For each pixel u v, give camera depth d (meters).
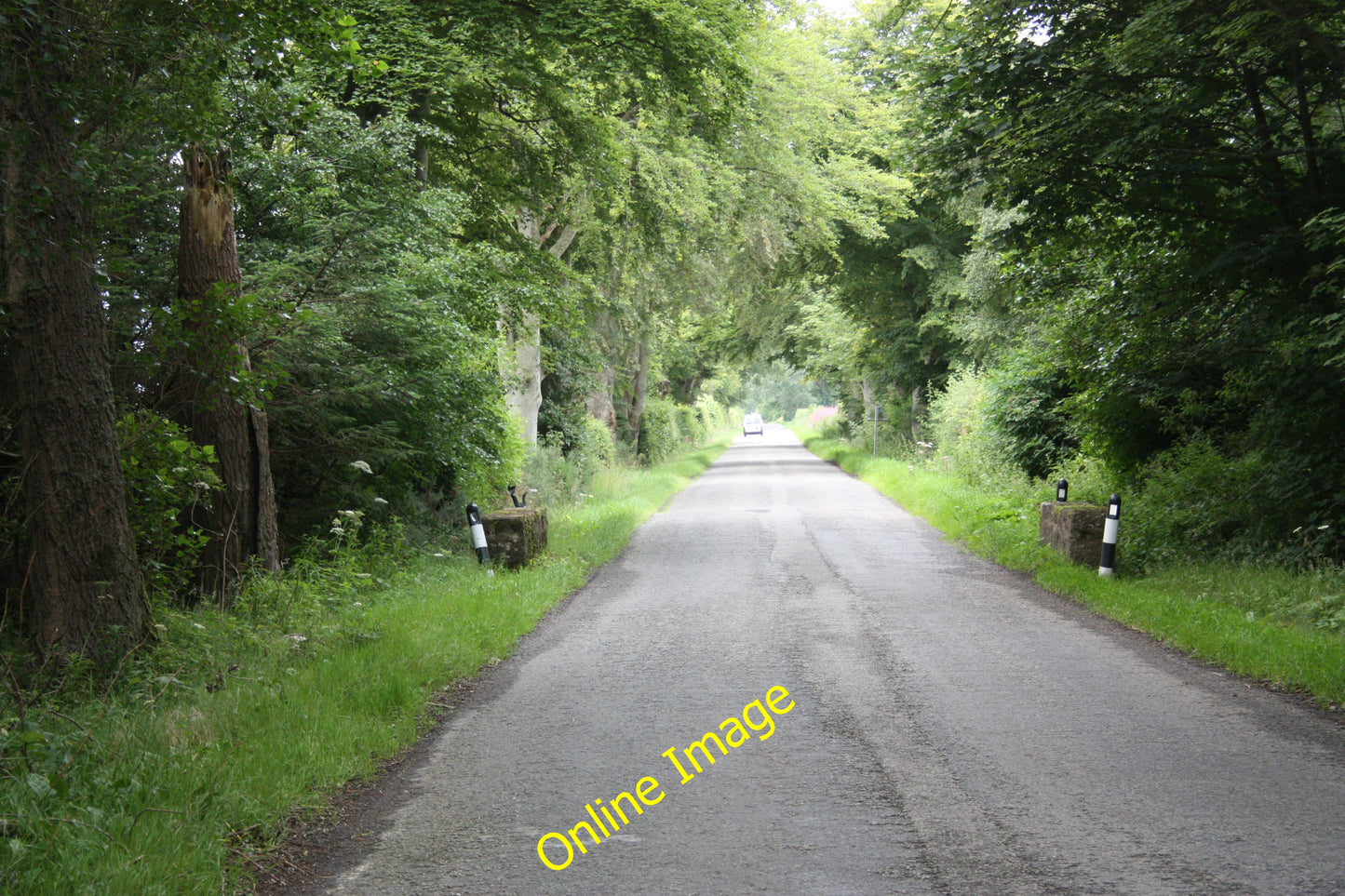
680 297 29.77
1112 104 10.97
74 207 7.37
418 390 13.34
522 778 5.65
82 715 6.29
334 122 12.30
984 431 22.41
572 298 18.17
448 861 4.54
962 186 12.91
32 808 4.56
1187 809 4.93
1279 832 4.61
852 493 28.34
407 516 15.80
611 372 38.19
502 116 18.89
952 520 18.59
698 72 16.80
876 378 40.28
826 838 4.67
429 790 5.49
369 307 11.98
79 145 7.41
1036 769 5.58
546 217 23.78
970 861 4.37
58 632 7.31
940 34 12.12
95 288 7.63
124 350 9.81
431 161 18.72
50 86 6.90
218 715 6.32
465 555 14.42
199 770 5.20
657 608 11.23
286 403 11.80
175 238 10.60
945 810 4.99
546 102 17.59
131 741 5.66
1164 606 9.87
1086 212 12.70
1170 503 13.81
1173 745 5.97
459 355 13.85
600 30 15.52
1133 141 11.05
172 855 4.30
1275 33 9.44
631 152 20.53
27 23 6.38
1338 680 7.01
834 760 5.83
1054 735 6.22
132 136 8.73
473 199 19.11
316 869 4.48
